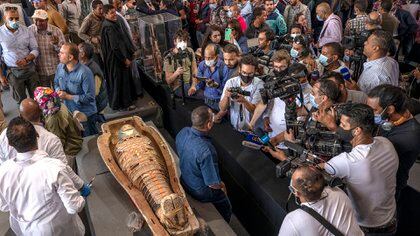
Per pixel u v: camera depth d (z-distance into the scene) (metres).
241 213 3.79
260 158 3.56
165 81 5.11
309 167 2.20
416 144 2.75
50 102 3.49
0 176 2.52
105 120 4.99
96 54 5.54
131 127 3.55
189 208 2.82
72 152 3.78
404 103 2.76
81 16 6.72
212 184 2.97
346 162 2.45
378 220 2.60
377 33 3.81
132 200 3.03
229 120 4.23
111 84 5.18
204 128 3.03
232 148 3.74
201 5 7.74
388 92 2.74
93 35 5.58
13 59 5.18
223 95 3.96
